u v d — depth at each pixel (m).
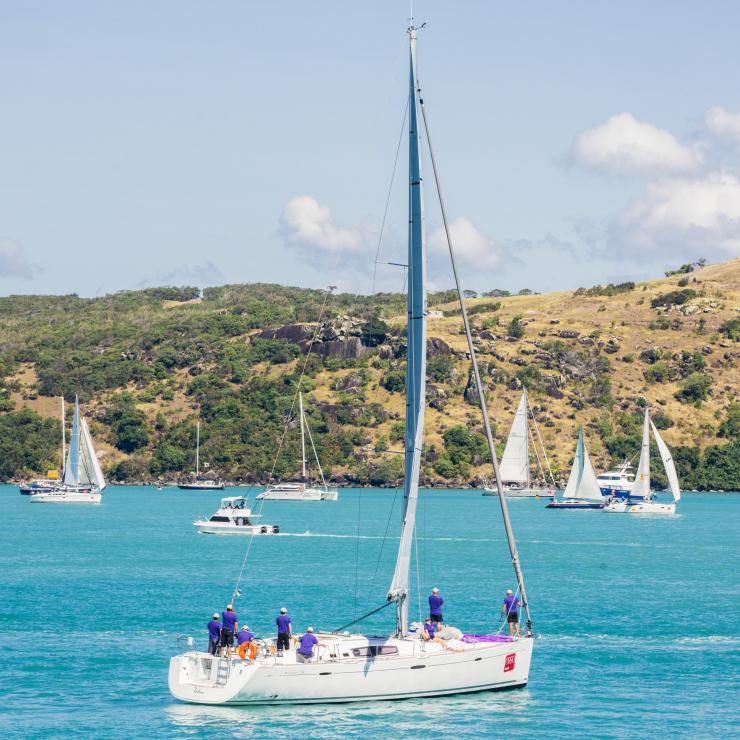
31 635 139.00
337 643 103.75
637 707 106.62
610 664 124.38
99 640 135.88
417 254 105.88
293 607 160.75
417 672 103.88
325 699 101.81
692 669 122.38
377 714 101.56
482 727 99.06
